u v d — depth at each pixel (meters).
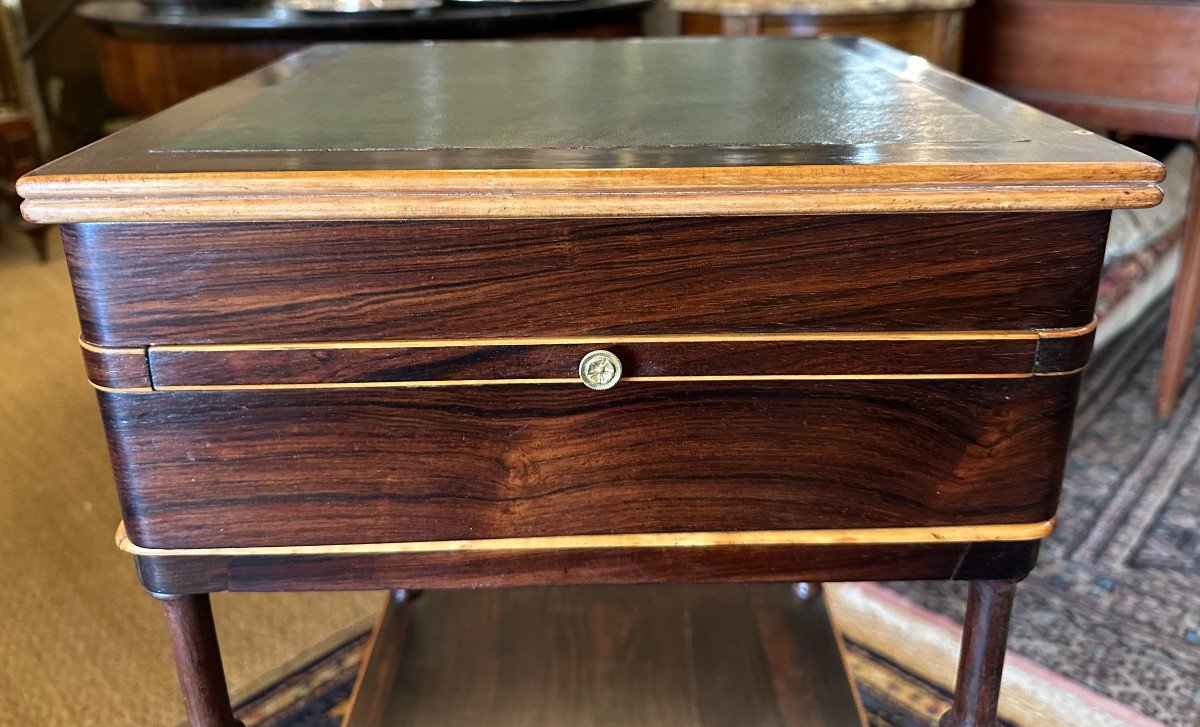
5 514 1.52
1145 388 1.92
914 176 0.58
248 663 1.19
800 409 0.65
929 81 0.92
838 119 0.74
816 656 1.05
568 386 0.64
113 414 0.63
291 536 0.67
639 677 1.02
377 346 0.62
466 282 0.61
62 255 2.69
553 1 1.74
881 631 1.23
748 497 0.68
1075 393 0.66
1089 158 0.60
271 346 0.62
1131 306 2.06
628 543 0.68
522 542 0.68
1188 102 1.55
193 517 0.66
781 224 0.60
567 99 0.85
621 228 0.60
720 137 0.68
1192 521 1.49
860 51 1.16
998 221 0.61
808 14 1.64
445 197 0.58
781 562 0.70
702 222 0.60
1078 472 1.63
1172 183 2.18
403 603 1.15
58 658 1.21
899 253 0.61
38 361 2.05
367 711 0.97
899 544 0.69
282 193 0.58
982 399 0.65
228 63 1.56
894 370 0.64
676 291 0.62
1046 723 1.08
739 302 0.62
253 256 0.60
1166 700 1.12
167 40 1.57
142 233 0.59
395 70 1.04
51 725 1.10
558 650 1.07
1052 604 1.29
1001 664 0.76
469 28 1.55
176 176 0.57
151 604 1.32
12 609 1.30
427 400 0.64
